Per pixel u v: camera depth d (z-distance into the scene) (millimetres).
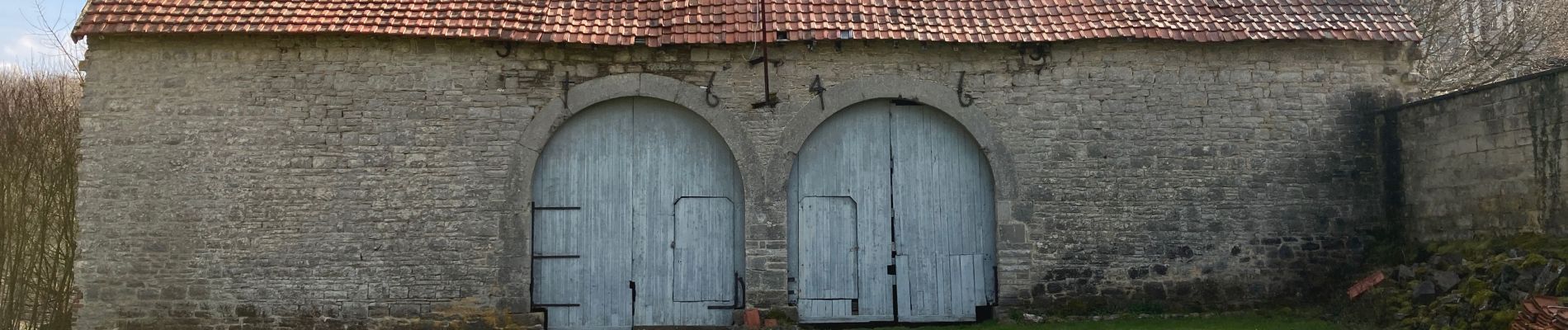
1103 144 10719
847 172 10891
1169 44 10789
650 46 10453
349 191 10312
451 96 10445
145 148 10250
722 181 10836
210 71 10336
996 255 10773
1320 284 10688
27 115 13359
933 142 10977
